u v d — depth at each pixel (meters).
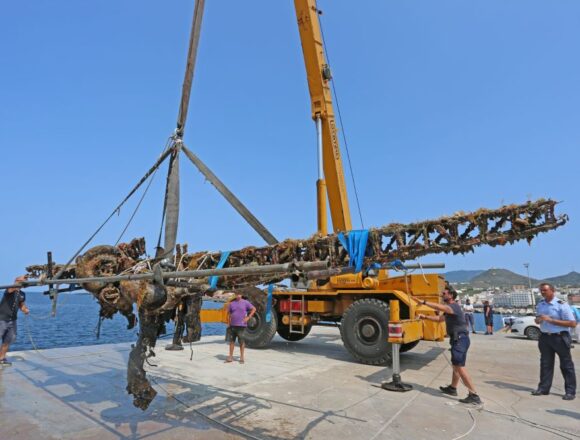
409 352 10.91
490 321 16.22
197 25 4.52
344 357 9.77
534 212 3.39
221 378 7.45
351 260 4.06
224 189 4.91
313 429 4.87
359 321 8.96
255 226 4.90
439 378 7.67
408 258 3.97
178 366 8.50
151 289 4.52
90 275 5.58
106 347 10.77
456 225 3.72
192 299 5.46
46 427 4.89
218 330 19.05
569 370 6.26
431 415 5.40
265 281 5.19
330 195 11.03
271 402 5.97
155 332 4.81
